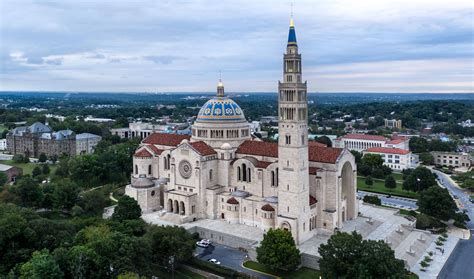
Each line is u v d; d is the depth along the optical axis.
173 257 137.38
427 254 158.25
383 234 167.62
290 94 153.25
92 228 139.88
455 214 191.00
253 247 153.50
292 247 139.38
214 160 192.38
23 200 198.75
